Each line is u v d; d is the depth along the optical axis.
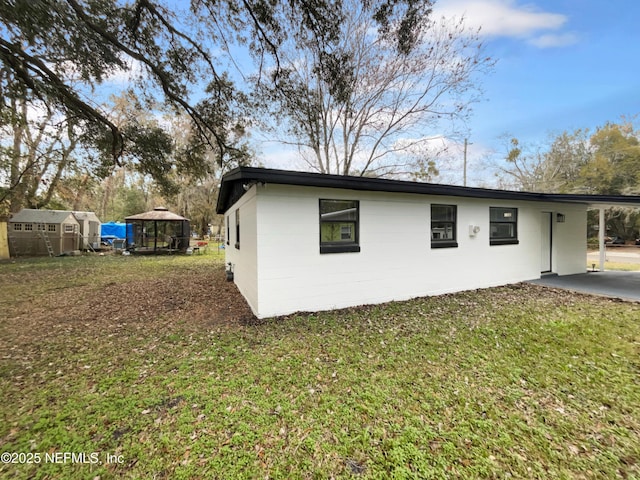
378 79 12.03
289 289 5.12
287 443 2.08
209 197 28.25
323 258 5.38
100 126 8.05
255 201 4.94
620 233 25.64
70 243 17.47
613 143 23.11
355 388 2.77
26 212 16.30
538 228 8.42
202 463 1.91
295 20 6.26
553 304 5.72
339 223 5.59
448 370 3.10
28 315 5.32
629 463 1.89
